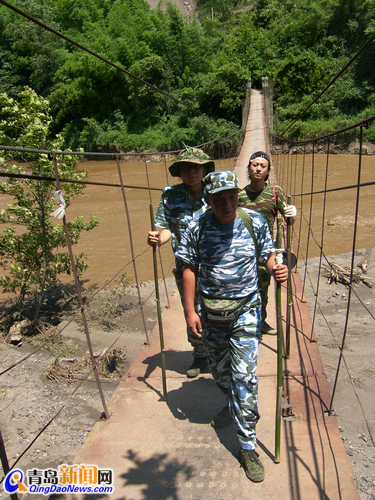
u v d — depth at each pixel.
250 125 28.84
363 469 3.23
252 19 59.22
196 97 38.75
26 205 8.25
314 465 2.33
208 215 2.30
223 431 2.67
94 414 4.89
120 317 7.53
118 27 49.09
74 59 43.91
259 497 2.17
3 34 48.56
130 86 40.91
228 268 2.25
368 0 42.03
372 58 37.09
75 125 43.53
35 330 7.82
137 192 21.23
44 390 5.50
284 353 3.47
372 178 20.83
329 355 5.14
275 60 43.66
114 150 39.81
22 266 8.57
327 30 45.44
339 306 6.61
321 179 21.56
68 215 16.92
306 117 35.72
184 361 3.53
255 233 2.28
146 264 10.81
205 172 2.94
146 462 2.45
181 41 45.62
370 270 8.02
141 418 2.83
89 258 11.73
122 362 6.03
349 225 12.39
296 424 2.66
